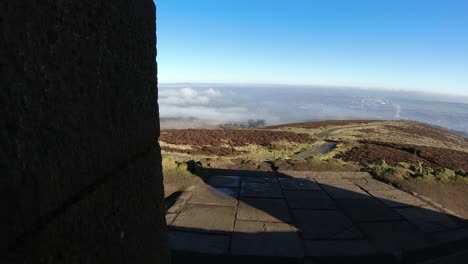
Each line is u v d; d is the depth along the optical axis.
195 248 4.73
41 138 0.94
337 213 6.24
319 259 4.63
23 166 0.87
